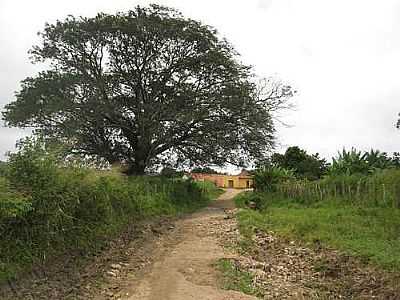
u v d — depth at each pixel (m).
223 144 38.69
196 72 38.19
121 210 18.67
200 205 35.88
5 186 10.46
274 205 29.77
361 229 17.52
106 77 37.50
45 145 12.77
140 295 10.48
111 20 36.22
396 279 11.45
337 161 30.30
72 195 13.00
